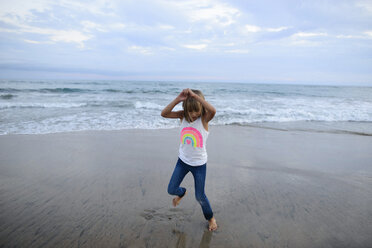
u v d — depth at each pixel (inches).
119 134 268.5
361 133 305.6
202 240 90.4
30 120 331.3
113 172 155.3
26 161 173.3
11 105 459.5
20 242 85.7
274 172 162.2
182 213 108.7
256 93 1070.4
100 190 129.3
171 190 96.6
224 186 138.1
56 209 109.0
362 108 546.0
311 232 95.3
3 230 92.2
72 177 145.9
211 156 196.1
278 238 91.5
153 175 151.5
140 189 131.4
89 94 804.6
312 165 178.5
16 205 111.4
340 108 543.2
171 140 245.4
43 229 93.7
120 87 1246.9
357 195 128.8
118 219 102.1
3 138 239.3
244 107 537.0
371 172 165.2
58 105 492.7
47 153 193.5
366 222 102.4
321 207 115.1
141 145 223.5
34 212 105.8
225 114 439.8
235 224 101.0
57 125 306.8
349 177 155.1
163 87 1347.2
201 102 83.1
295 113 459.8
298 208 114.1
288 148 227.5
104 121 343.0
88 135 259.8
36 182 137.8
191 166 93.3
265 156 199.5
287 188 136.6
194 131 88.9
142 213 107.6
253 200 121.9
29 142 225.9
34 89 840.3
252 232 95.4
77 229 94.3
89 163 171.6
